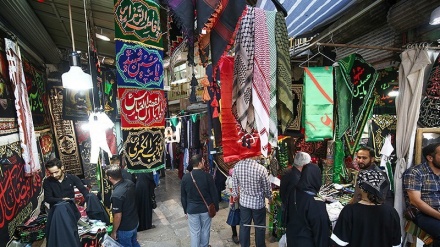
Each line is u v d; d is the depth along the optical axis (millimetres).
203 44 1256
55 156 4398
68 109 3549
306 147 3350
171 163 9492
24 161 2600
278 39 1376
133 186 2912
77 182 2816
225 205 5176
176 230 4113
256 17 1351
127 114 1490
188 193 2955
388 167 2646
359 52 3309
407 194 2213
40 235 2432
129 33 1454
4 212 2158
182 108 8734
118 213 2666
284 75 1381
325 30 3131
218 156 4172
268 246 3357
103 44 4035
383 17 2686
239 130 1477
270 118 1379
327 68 1996
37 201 3139
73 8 2461
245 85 1352
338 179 2975
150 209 4180
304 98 1959
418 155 2279
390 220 1645
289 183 2461
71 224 1833
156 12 1574
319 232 2059
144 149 1580
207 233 3008
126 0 1433
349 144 2562
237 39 1354
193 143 6434
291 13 2646
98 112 2398
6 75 2480
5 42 2402
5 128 2334
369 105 2115
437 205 2059
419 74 2172
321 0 2334
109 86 4340
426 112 2299
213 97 1543
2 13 2354
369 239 1666
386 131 2836
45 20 3133
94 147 2240
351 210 1757
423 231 2123
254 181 2928
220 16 1176
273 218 3541
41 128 3900
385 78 2816
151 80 1582
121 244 2775
